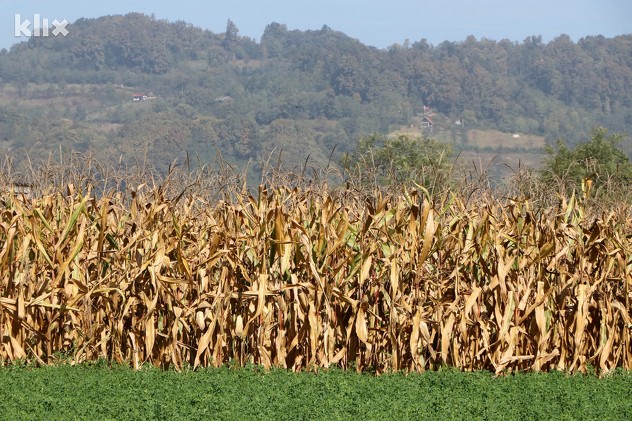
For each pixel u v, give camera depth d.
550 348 22.14
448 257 22.23
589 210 24.27
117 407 17.17
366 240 21.42
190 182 23.23
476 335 21.64
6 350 21.19
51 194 23.17
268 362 21.05
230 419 16.61
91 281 22.05
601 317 22.06
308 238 21.00
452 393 19.03
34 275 21.31
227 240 21.27
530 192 22.94
